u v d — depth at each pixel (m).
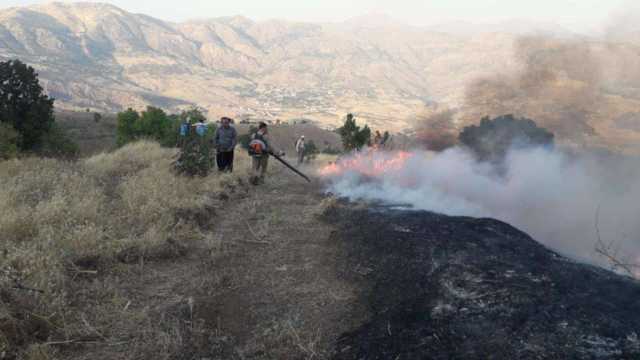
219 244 5.79
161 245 5.41
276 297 4.41
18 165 9.80
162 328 3.73
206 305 4.19
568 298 3.50
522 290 3.65
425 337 3.20
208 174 10.25
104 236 5.49
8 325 3.46
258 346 3.53
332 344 3.53
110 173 10.52
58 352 3.38
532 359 2.74
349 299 4.34
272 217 7.34
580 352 2.76
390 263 4.83
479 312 3.40
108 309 4.00
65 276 4.38
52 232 5.15
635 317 3.20
